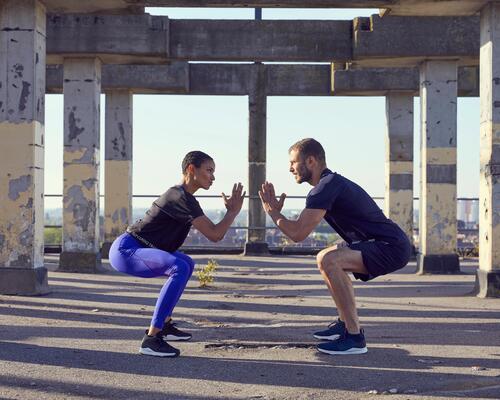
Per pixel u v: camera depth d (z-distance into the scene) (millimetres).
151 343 5566
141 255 5562
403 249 5590
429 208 14523
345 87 19078
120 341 6242
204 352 5742
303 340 6332
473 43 14133
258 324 7379
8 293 9781
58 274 13430
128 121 18953
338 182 5527
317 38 15031
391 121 19562
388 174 19672
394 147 19594
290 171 5754
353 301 5719
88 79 14562
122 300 9320
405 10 11062
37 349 5773
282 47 15078
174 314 8055
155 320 5582
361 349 5711
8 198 10023
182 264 5547
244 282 12383
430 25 14195
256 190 20578
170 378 4844
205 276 11406
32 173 10039
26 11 10211
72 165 14492
